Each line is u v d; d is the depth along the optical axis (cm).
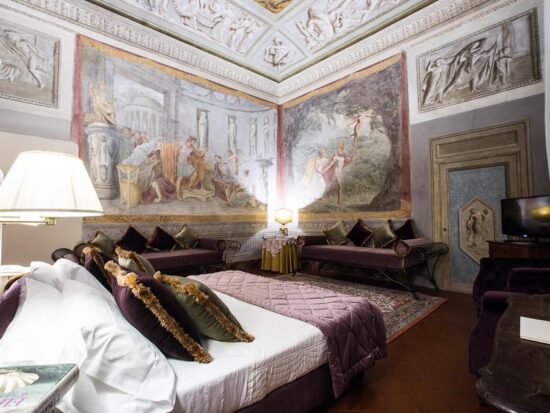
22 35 432
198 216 622
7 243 384
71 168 154
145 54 553
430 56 506
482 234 443
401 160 541
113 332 107
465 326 319
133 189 530
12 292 126
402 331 305
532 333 109
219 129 663
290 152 755
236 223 688
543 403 69
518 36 417
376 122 581
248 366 137
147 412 104
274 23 618
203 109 636
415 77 524
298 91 734
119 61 520
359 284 508
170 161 582
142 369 110
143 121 547
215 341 158
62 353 104
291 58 696
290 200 753
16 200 137
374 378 218
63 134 460
